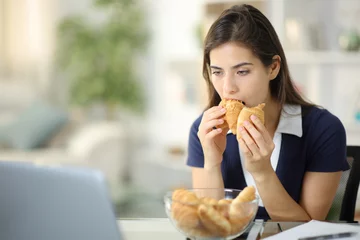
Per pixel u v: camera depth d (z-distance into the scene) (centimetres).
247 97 148
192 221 109
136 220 150
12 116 506
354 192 170
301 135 166
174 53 512
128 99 547
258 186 148
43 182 85
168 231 139
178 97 511
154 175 532
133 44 547
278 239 121
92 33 548
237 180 169
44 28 571
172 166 489
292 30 411
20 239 86
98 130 463
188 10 538
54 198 85
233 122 147
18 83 545
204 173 157
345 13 407
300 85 411
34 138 467
